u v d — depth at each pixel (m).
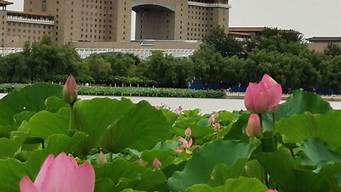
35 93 6.47
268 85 4.36
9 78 86.81
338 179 3.76
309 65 97.44
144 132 5.09
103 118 5.04
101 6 146.62
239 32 160.88
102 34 146.25
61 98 6.34
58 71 89.31
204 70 98.25
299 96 6.33
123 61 100.06
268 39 116.38
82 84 91.81
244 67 97.94
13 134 5.20
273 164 3.79
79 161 4.27
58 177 1.99
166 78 97.69
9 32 129.12
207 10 163.62
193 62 98.50
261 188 3.07
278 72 96.12
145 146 5.17
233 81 99.12
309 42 150.00
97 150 5.18
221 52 117.56
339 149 5.29
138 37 165.62
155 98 64.94
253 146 4.00
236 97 79.00
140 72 99.19
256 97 4.28
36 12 138.88
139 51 122.81
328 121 5.25
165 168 4.37
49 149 4.30
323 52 125.38
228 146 4.09
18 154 4.64
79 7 141.88
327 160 4.51
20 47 120.38
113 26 147.88
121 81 96.12
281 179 3.83
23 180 1.95
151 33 162.62
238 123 5.84
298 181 3.78
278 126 5.44
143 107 4.99
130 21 150.88
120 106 4.99
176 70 97.69
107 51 123.56
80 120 4.99
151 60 98.50
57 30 139.00
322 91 100.31
